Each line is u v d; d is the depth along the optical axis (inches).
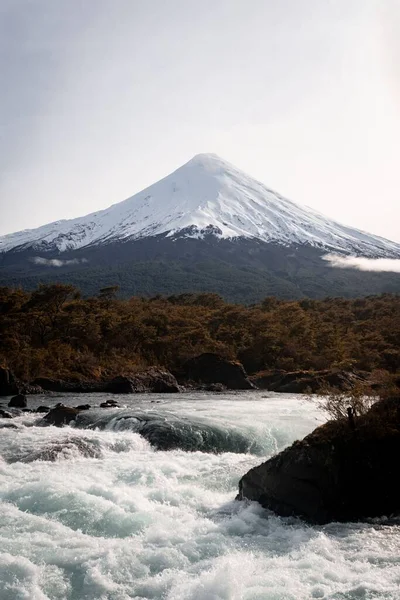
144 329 2785.4
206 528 483.8
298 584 376.2
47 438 852.6
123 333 2775.6
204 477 669.9
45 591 363.6
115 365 2338.8
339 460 539.8
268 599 356.2
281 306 4303.6
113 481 617.3
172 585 374.3
